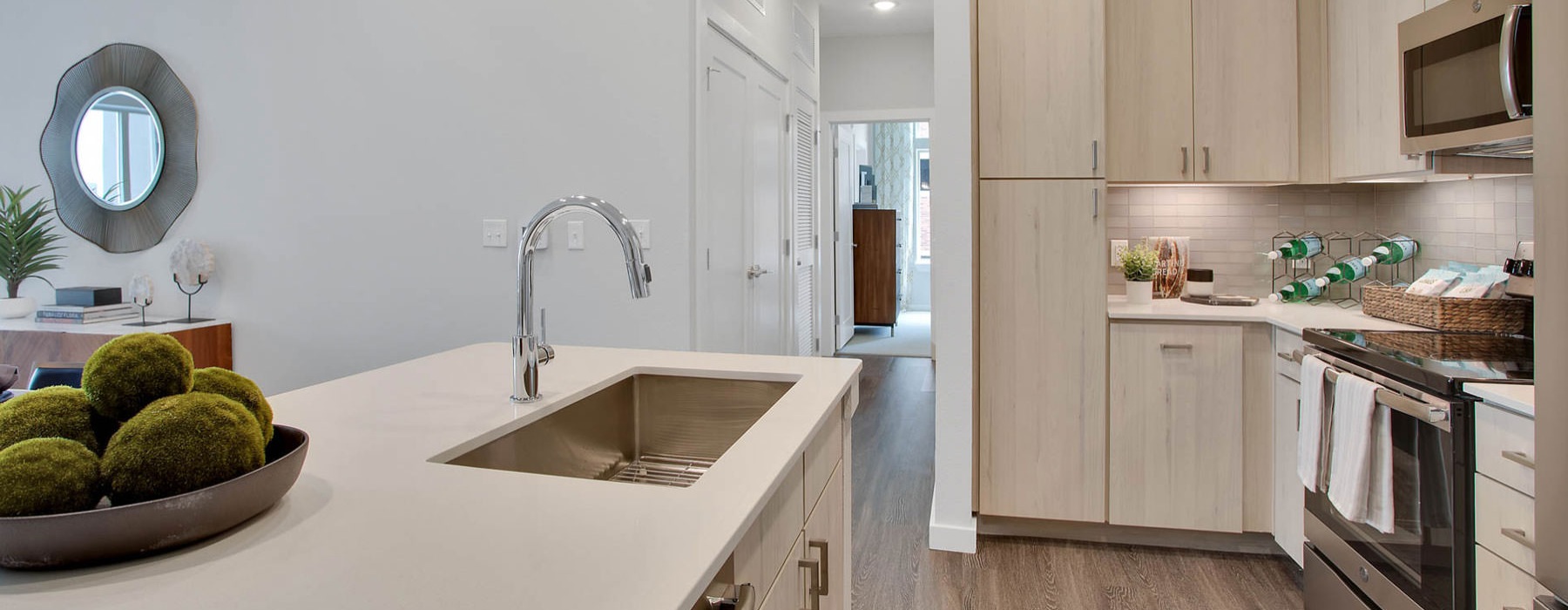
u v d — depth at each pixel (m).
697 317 3.28
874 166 10.30
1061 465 2.88
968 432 2.87
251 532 0.90
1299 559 2.54
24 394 0.88
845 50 6.82
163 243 3.79
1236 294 3.26
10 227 3.75
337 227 3.56
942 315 2.86
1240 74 2.89
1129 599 2.53
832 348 7.07
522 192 3.37
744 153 3.89
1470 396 1.61
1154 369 2.80
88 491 0.80
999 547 2.94
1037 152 2.81
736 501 1.00
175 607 0.73
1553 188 1.11
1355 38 2.66
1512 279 2.21
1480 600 1.59
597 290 3.33
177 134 3.72
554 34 3.32
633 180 3.27
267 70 3.60
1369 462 1.90
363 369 3.57
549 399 1.54
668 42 3.22
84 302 3.62
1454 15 2.00
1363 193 3.15
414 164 3.47
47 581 0.78
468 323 3.45
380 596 0.75
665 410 1.87
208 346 3.62
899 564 2.80
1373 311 2.66
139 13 3.74
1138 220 3.33
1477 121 1.91
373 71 3.49
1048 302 2.85
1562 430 1.10
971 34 2.82
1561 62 1.08
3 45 3.92
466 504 0.99
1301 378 2.26
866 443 4.35
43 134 3.90
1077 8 2.77
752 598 1.03
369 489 1.04
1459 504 1.61
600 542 0.87
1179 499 2.81
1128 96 2.94
